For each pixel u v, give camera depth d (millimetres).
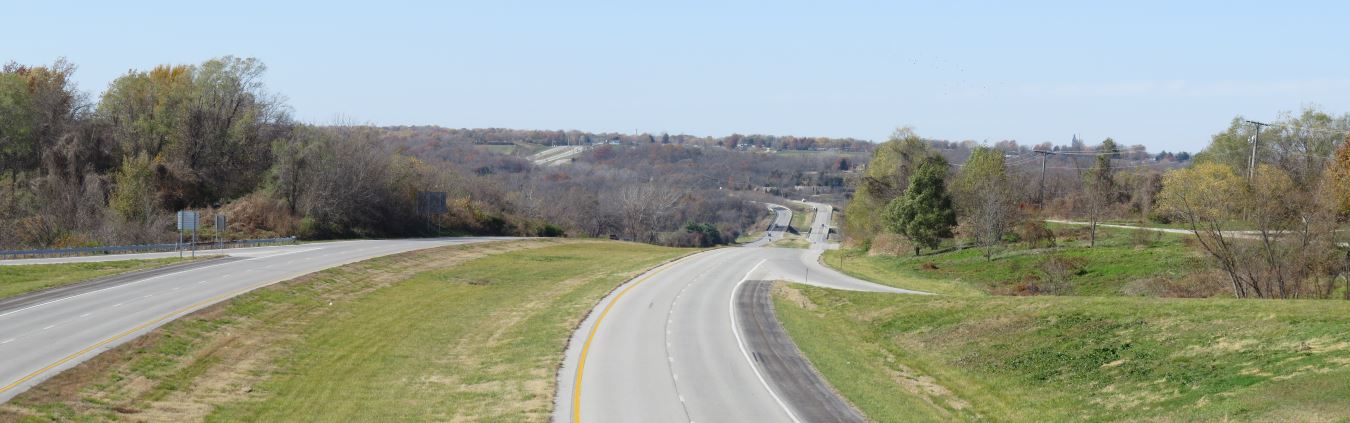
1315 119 85938
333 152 89812
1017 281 54156
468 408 22844
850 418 21609
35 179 77062
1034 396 24500
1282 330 24828
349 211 89750
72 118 90688
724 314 39188
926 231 73062
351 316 39875
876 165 90562
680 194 182250
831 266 67312
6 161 83812
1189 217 46750
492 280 56844
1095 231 71375
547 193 165000
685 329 35000
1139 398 22422
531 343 32219
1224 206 44875
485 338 34688
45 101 86938
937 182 74312
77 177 79562
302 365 29234
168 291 40719
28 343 28234
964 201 80438
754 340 32562
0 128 81500
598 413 21703
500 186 148125
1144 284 47812
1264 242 43812
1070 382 24984
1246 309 27609
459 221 107750
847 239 100875
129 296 38938
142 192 73688
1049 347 28219
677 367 27516
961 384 26766
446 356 31031
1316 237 42969
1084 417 21891
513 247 84375
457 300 46656
